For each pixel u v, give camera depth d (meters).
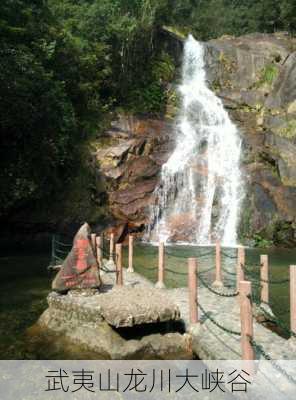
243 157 25.61
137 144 23.27
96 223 20.89
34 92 16.88
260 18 49.19
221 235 23.11
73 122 19.98
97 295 8.20
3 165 17.41
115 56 28.83
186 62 35.91
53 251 14.40
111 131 24.47
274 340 6.72
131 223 21.55
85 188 21.38
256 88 34.47
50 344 7.20
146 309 7.13
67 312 7.75
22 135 17.17
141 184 22.58
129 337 7.04
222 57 36.00
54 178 19.23
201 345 6.62
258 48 37.12
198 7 54.97
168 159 24.16
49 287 11.36
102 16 27.92
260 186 23.47
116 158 22.30
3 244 20.05
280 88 31.62
